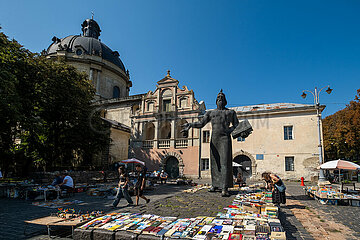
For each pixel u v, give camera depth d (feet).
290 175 80.33
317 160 78.18
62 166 87.71
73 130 76.23
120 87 166.30
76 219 18.63
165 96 105.19
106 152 102.22
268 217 17.44
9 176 75.41
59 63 77.00
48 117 69.82
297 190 50.65
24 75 62.90
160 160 98.12
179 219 17.43
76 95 75.77
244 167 87.10
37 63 66.69
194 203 24.39
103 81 153.38
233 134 31.42
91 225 16.70
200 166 91.20
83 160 98.27
